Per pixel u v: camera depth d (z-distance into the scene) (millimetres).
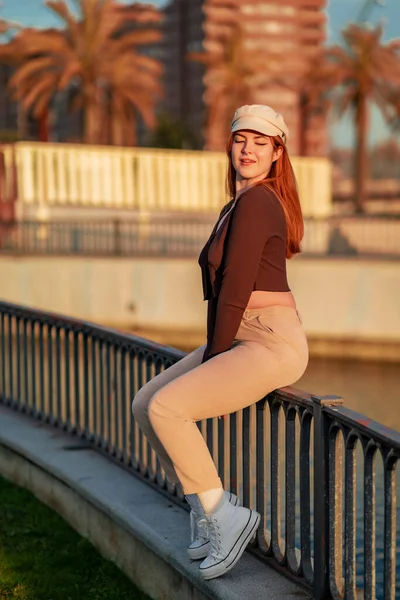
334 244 29062
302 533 3869
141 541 4711
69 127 106750
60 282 23359
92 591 4785
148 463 5523
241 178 3893
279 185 3854
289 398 3850
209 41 135250
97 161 32688
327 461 3650
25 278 23297
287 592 3838
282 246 3729
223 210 3938
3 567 5180
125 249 28609
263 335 3744
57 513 6074
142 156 33625
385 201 60812
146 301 23453
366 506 3322
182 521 4797
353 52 52750
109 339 6188
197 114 138750
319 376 19609
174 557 4273
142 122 82812
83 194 32375
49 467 6105
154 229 29234
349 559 3527
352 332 22812
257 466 4191
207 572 3912
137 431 6246
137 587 4816
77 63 44750
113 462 6129
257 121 3789
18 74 44500
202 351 4086
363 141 54469
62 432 7078
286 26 133875
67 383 7035
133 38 46750
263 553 4215
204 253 3848
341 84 53469
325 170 36594
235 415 4363
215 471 3887
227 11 135125
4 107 94125
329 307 22906
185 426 3771
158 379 4051
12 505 6281
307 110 56219
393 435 3074
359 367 21188
